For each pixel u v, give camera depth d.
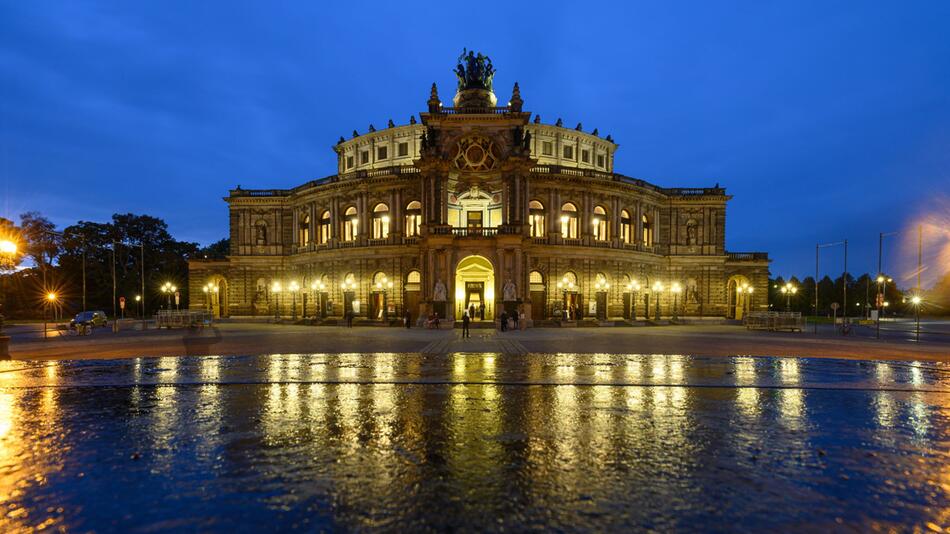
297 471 9.84
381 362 25.44
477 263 59.44
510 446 11.37
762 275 73.44
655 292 70.06
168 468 10.04
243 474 9.69
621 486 9.11
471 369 22.91
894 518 7.96
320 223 70.31
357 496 8.65
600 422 13.43
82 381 19.73
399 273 61.97
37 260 95.69
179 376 20.95
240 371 22.33
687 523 7.70
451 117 56.41
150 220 111.81
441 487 9.03
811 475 9.73
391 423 13.33
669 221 72.88
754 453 10.95
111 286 100.94
